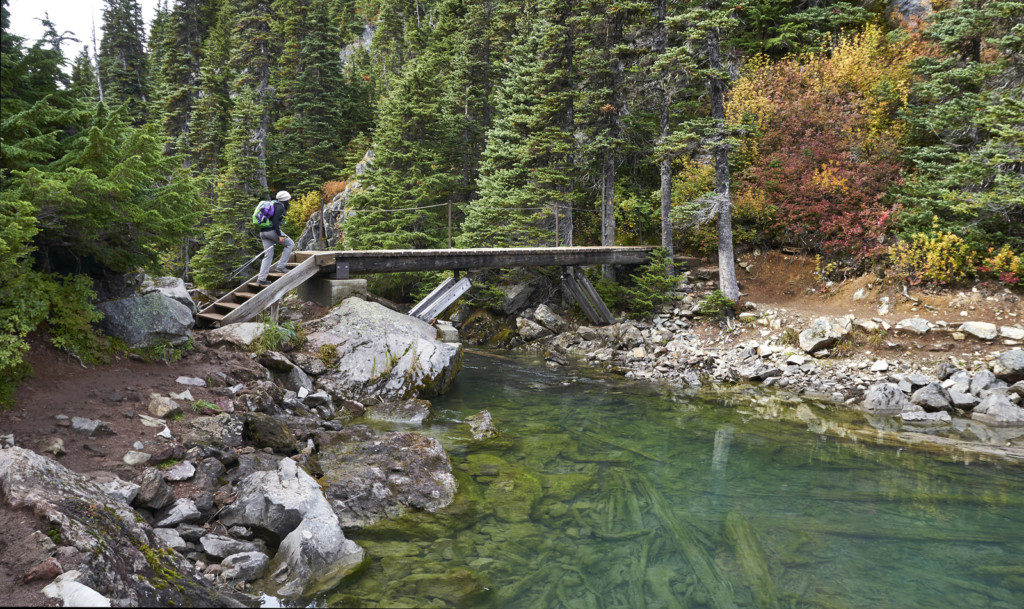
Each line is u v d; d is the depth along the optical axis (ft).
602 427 34.47
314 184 118.01
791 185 58.90
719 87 57.41
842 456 29.66
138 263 26.27
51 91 23.00
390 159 84.02
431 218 82.79
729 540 19.95
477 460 26.68
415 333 40.37
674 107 66.59
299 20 131.75
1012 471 27.66
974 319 44.34
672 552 19.03
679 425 35.37
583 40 66.54
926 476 26.86
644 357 55.67
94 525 12.85
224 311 37.52
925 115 53.83
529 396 42.06
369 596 15.20
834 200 57.00
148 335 26.53
